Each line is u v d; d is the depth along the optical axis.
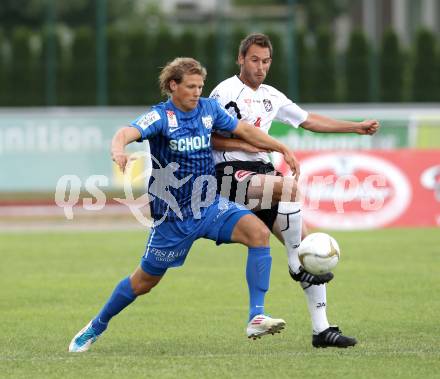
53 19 119.75
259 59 29.23
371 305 38.22
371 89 120.75
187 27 132.62
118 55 118.44
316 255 27.59
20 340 31.67
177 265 28.59
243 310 37.56
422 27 123.06
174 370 26.03
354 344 29.08
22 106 118.56
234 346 30.09
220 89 29.72
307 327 33.62
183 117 27.52
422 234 64.81
